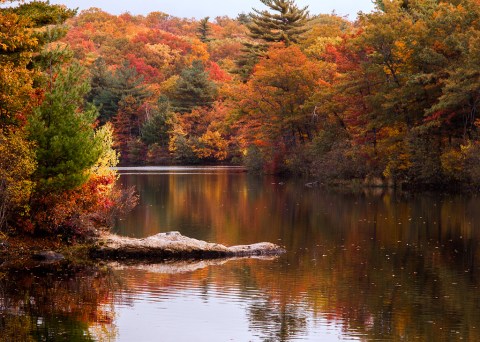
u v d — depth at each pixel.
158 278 21.19
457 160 49.44
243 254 25.28
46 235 25.72
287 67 74.62
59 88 25.53
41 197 24.97
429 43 53.09
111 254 24.61
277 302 18.42
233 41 176.75
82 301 18.31
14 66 26.47
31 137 24.64
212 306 17.91
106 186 27.95
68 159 24.86
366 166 58.44
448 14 51.69
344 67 62.41
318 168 61.47
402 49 53.16
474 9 51.69
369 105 57.19
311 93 73.81
